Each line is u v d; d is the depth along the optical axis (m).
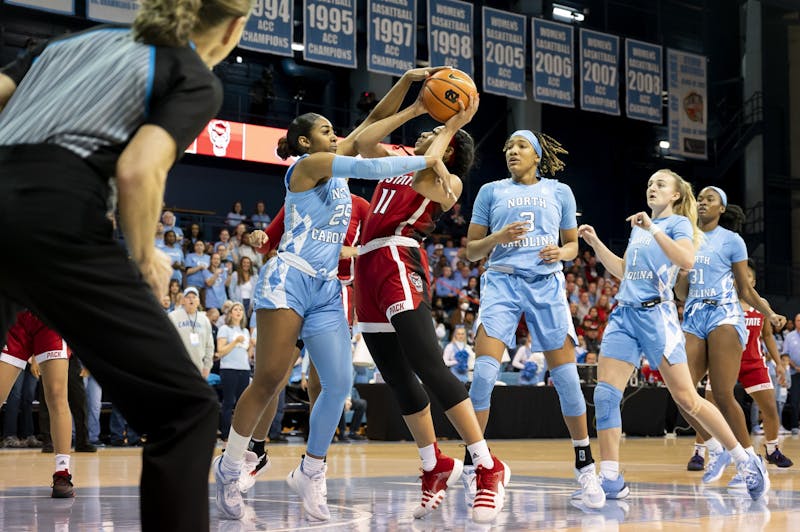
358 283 4.27
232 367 10.57
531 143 4.91
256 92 17.67
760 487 4.92
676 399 5.02
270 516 4.07
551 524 3.75
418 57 19.36
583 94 18.36
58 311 1.78
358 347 11.77
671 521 3.85
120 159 1.77
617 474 4.80
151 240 1.82
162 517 1.82
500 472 3.94
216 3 1.97
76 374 9.05
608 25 22.09
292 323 3.91
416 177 4.05
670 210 5.25
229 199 18.20
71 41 1.98
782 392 15.07
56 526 3.69
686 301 6.57
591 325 14.69
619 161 22.52
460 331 12.39
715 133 23.28
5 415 10.02
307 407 11.62
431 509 4.04
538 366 13.10
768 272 22.31
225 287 13.53
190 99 1.84
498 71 17.20
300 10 19.06
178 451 1.84
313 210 3.95
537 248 4.76
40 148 1.79
